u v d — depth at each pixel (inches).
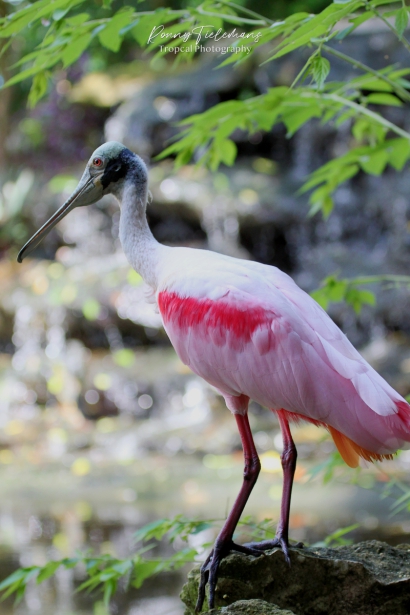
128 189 249.1
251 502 460.1
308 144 780.6
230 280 217.6
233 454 580.7
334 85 294.0
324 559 201.3
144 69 890.1
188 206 734.5
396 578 199.8
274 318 206.1
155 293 247.0
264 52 778.8
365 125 314.2
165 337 709.9
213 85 787.4
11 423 638.5
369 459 203.2
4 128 878.4
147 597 324.2
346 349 202.4
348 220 748.0
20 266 773.9
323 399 197.8
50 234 777.6
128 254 248.2
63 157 868.6
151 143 795.4
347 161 302.0
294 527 394.9
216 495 482.3
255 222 730.8
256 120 301.3
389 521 404.8
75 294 706.2
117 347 717.3
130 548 379.6
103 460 580.1
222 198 727.7
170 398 651.5
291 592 201.0
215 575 200.7
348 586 199.3
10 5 498.0
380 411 189.6
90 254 760.3
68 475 545.0
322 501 454.9
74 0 245.9
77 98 859.4
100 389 666.8
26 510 462.3
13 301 724.0
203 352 216.8
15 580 232.7
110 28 260.4
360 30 755.4
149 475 539.2
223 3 258.2
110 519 437.7
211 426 613.3
